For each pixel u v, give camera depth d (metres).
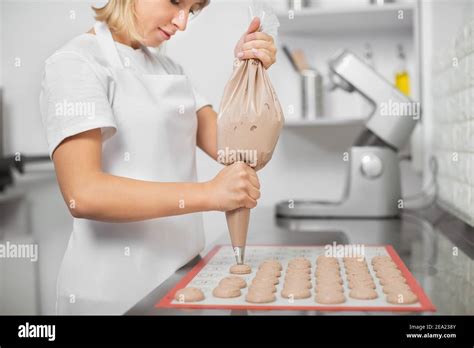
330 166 2.02
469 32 1.15
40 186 2.56
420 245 1.09
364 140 1.64
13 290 1.81
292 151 2.04
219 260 0.97
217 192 0.82
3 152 2.43
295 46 2.01
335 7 1.74
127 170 0.96
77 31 2.34
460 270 0.85
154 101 0.97
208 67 2.04
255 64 0.85
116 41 1.04
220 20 2.02
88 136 0.85
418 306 0.64
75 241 0.99
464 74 1.21
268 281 0.75
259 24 0.89
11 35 2.38
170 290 0.76
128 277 0.95
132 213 0.81
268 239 1.22
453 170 1.37
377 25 1.92
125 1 0.97
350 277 0.78
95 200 0.80
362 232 1.30
